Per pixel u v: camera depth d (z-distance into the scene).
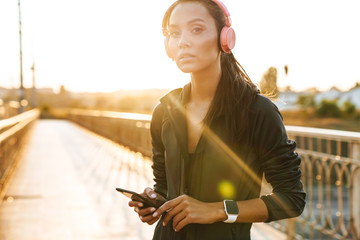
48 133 20.66
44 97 57.84
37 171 8.24
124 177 7.49
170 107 1.25
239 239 1.19
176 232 1.22
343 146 3.02
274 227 4.11
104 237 4.09
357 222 2.92
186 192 1.19
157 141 1.40
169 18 1.17
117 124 13.59
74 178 7.43
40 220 4.71
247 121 1.13
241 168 1.15
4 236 4.13
